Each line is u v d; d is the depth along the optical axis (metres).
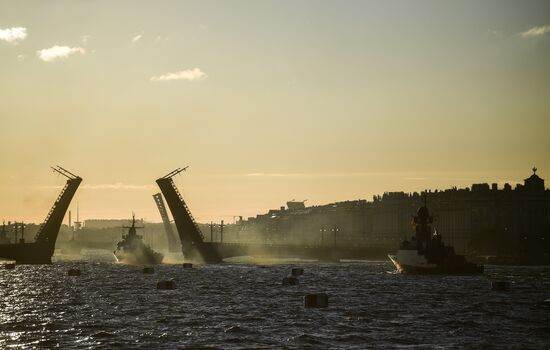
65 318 189.12
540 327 173.88
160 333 163.25
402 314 196.12
